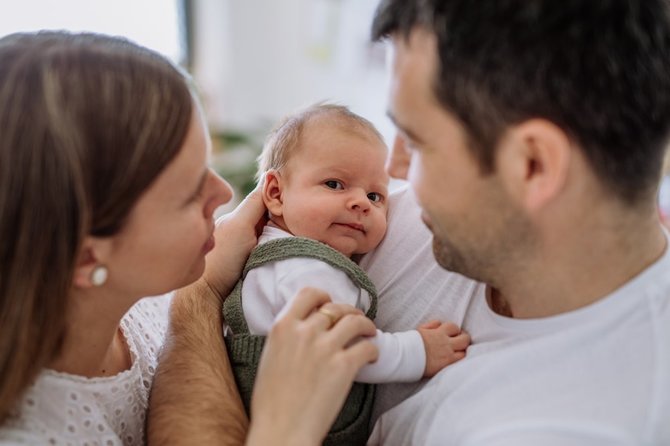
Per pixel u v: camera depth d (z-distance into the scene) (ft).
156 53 2.67
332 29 10.00
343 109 3.90
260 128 10.69
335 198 3.54
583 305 2.60
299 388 2.52
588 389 2.43
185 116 2.56
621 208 2.43
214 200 2.90
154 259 2.62
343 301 3.12
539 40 2.22
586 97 2.24
